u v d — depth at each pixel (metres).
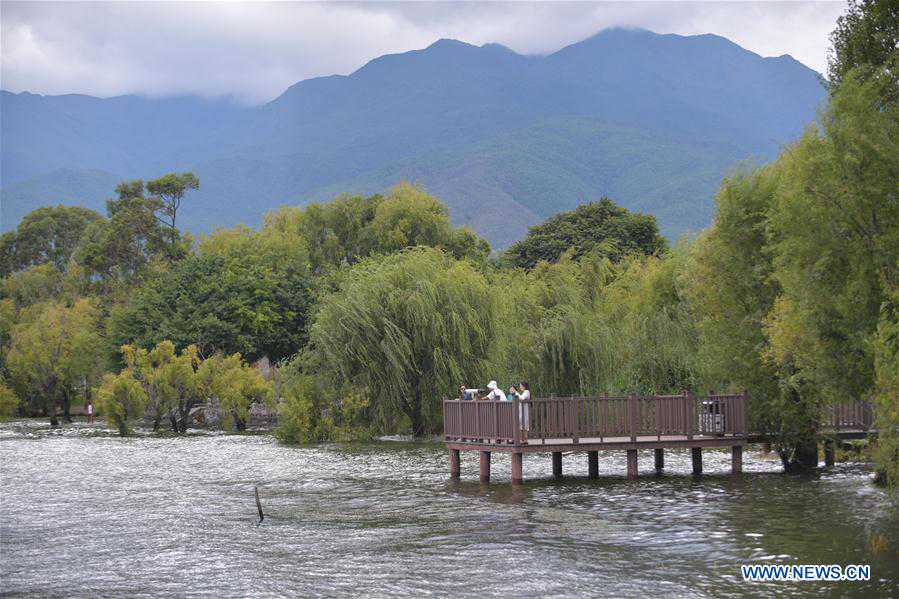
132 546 21.14
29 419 87.38
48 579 18.02
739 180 32.56
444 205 85.62
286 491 30.22
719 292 33.03
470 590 16.36
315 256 85.06
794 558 18.31
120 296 97.06
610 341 49.31
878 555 18.48
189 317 72.25
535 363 49.69
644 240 91.81
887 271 20.62
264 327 72.88
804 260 22.03
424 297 49.75
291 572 18.06
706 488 28.44
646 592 15.99
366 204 87.88
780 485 28.81
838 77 23.44
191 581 17.58
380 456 42.00
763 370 31.77
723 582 16.56
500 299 51.50
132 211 108.25
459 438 32.66
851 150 20.84
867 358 21.17
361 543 20.83
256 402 70.00
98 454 45.66
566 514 23.92
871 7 22.84
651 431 31.20
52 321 77.88
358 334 50.38
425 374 50.38
